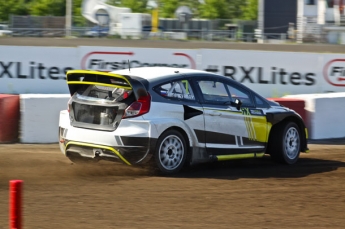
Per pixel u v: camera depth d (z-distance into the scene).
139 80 13.43
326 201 11.60
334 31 75.75
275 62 29.38
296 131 16.22
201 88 14.49
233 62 29.28
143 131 13.17
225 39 72.94
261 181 13.30
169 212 10.42
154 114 13.40
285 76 29.48
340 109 22.33
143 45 51.25
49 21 78.00
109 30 75.00
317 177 13.97
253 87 29.41
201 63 29.30
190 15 84.69
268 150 15.89
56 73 29.34
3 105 18.94
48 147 18.45
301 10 83.19
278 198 11.72
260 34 73.88
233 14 119.19
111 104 13.38
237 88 15.30
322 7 81.56
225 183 12.95
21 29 71.75
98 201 11.07
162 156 13.51
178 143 13.81
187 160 14.16
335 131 22.28
